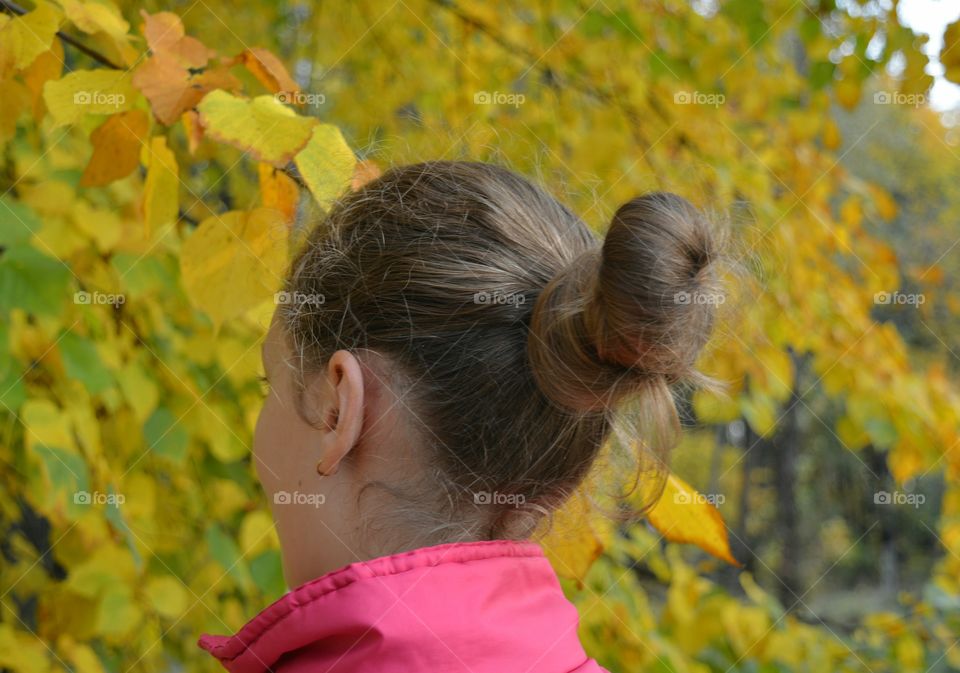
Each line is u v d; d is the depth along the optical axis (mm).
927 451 2119
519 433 645
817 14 2068
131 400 1521
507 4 2557
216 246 935
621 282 602
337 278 663
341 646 578
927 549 8406
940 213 7520
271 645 594
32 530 1877
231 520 1802
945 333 5203
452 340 638
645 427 674
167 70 911
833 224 2387
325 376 659
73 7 1014
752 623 2000
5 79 1000
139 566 1421
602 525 1118
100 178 992
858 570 8680
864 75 1941
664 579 2176
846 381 2170
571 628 653
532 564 649
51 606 1550
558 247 687
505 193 692
